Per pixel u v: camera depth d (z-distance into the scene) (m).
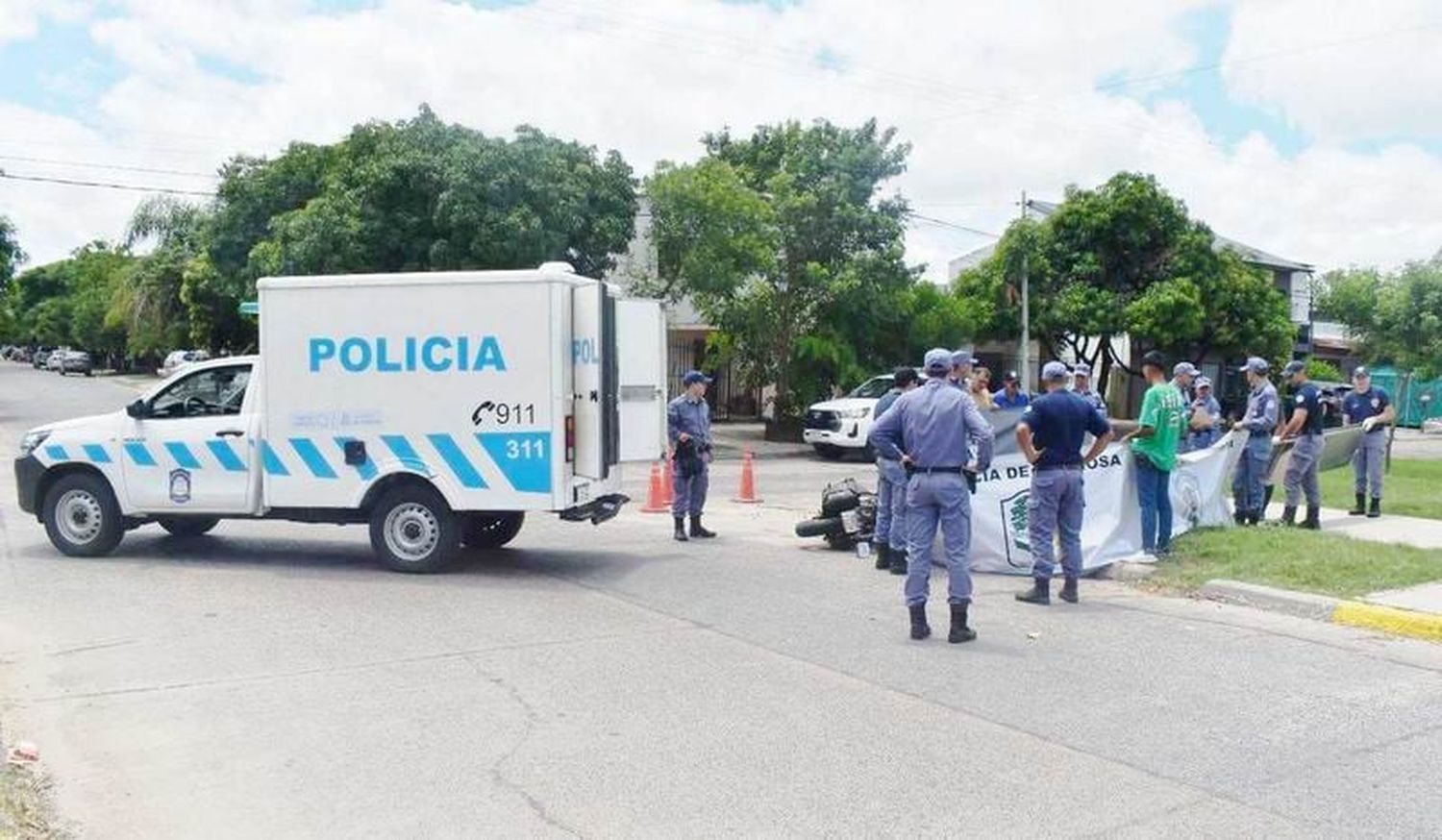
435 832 4.89
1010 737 6.09
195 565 11.07
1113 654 7.87
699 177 26.94
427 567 10.72
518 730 6.18
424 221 24.03
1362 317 28.67
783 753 5.83
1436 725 6.38
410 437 10.63
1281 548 10.78
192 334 48.62
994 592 10.09
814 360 29.14
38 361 89.69
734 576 10.82
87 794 5.36
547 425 10.44
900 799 5.23
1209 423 13.95
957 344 31.58
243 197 30.45
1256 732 6.21
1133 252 34.38
